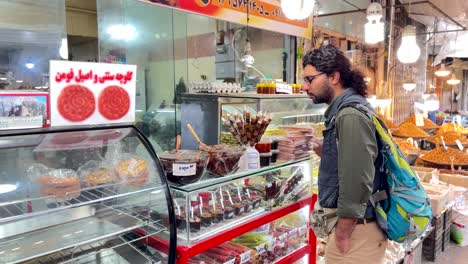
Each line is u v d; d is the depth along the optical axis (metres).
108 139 1.41
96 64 1.35
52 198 1.32
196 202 1.70
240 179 1.84
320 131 2.79
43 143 1.24
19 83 1.94
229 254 1.86
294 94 2.62
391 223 1.78
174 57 2.68
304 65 1.92
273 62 3.91
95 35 2.47
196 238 1.60
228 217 1.79
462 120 8.87
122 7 2.38
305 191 2.35
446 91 11.73
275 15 3.34
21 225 1.24
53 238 1.27
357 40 5.83
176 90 2.70
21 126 1.19
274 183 2.07
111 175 1.47
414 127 5.82
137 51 2.47
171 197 1.44
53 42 2.06
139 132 1.46
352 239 1.81
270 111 2.47
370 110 1.73
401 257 2.82
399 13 7.02
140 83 2.47
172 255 1.42
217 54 3.24
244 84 2.90
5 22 1.88
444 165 4.52
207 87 2.53
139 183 1.47
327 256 1.95
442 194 3.44
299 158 2.28
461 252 3.69
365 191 1.63
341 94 1.81
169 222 1.43
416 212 1.75
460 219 3.87
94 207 1.42
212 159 1.77
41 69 2.02
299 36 3.71
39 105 1.24
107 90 1.38
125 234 1.52
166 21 2.60
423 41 8.68
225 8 2.85
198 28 2.87
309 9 2.56
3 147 1.16
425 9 6.98
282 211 2.09
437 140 5.49
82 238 1.29
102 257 1.40
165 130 2.60
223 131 2.34
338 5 5.18
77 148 1.34
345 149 1.64
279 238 2.15
